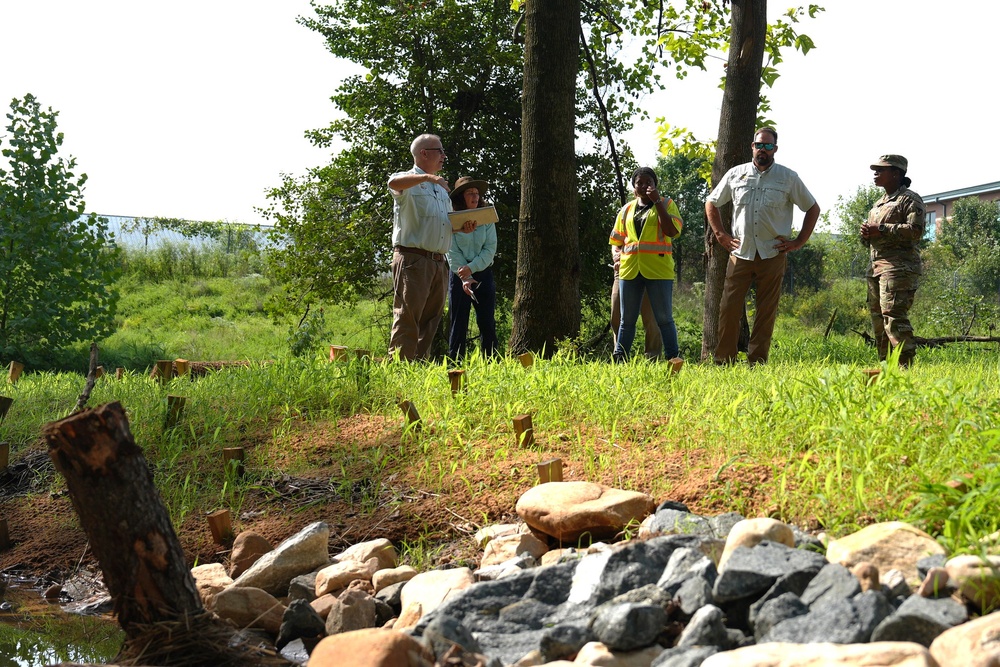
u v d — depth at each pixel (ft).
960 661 7.62
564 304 34.76
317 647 9.66
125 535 11.06
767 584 9.69
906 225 30.50
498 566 12.82
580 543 13.29
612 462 15.88
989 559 9.39
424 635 10.19
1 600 15.12
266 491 17.51
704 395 19.10
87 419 10.75
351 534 15.70
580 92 59.16
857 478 12.76
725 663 8.12
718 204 29.76
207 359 52.03
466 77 58.70
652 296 29.12
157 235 119.65
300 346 53.42
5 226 41.63
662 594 10.14
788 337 67.62
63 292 42.32
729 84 37.11
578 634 9.75
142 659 11.28
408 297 25.99
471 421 18.84
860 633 8.54
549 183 34.58
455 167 58.59
